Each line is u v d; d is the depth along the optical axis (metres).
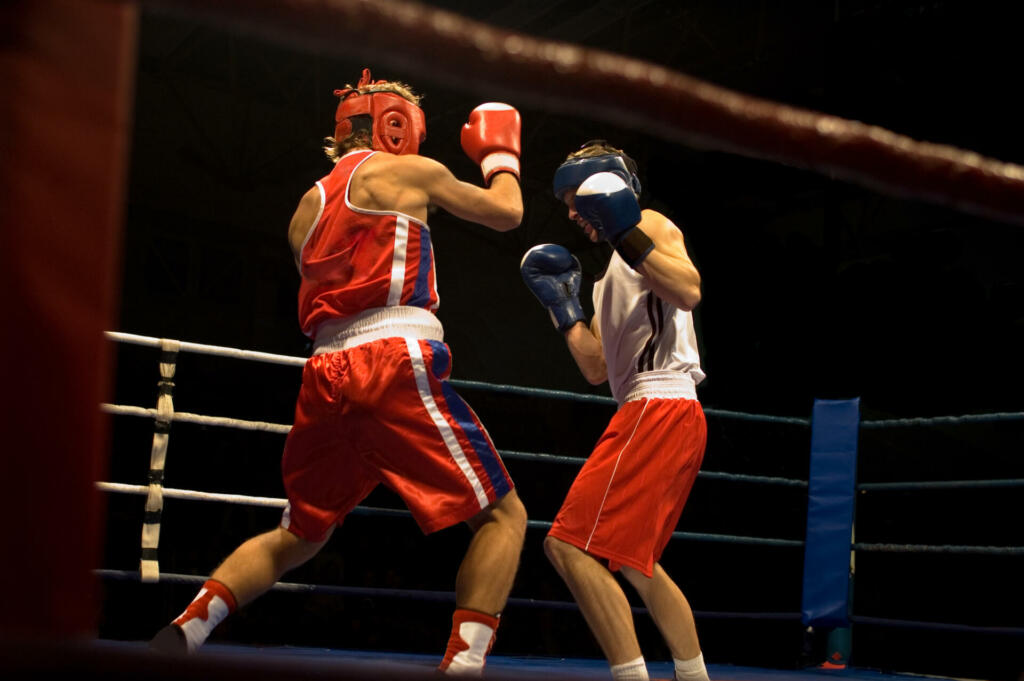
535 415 10.30
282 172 10.41
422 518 1.99
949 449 9.28
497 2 9.56
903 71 8.82
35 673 0.58
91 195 0.71
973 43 8.38
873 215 9.98
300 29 0.70
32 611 0.69
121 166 0.73
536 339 10.78
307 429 2.12
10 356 0.69
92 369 0.71
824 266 9.80
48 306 0.70
